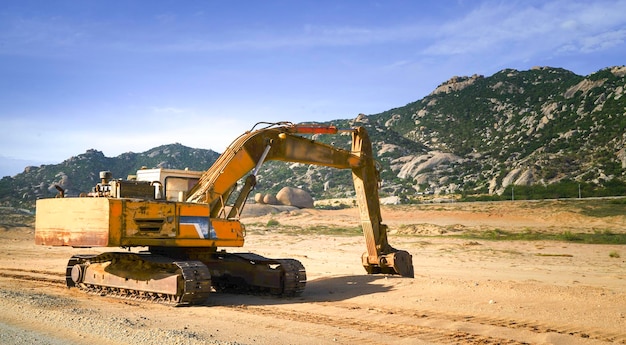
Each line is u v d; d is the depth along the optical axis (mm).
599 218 55219
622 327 10477
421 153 153375
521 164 114438
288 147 16156
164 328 9945
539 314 11711
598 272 23984
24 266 24297
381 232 18828
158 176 15031
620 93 137375
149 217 13242
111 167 180375
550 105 153375
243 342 8859
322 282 17312
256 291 15391
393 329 10336
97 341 8938
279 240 45500
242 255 15484
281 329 10219
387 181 135250
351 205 104188
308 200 90438
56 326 10156
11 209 79062
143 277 13758
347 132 18219
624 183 89312
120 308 12469
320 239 45938
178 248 14633
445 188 120625
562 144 124625
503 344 9227
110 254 14891
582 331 10227
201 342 8586
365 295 14469
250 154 15219
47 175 157500
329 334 9797
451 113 188875
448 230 50844
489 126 168625
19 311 11625
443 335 9852
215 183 14547
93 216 13008
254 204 85750
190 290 12797
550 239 42469
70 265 16469
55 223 13812
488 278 20953
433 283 15414
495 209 64938
